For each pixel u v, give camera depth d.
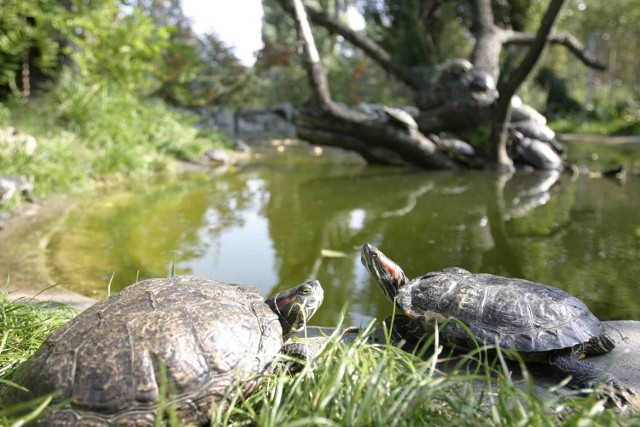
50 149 1.26
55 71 1.66
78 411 0.29
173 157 1.83
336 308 0.59
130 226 0.96
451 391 0.35
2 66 1.54
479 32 2.06
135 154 1.54
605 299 0.60
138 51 1.78
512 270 0.70
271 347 0.35
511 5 2.49
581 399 0.32
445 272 0.47
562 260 0.74
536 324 0.39
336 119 1.71
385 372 0.33
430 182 1.44
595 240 0.84
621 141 2.82
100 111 1.54
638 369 0.40
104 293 0.63
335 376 0.31
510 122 1.82
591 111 3.93
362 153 1.81
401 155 1.76
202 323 0.33
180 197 1.24
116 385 0.30
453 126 1.79
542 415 0.28
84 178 1.29
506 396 0.31
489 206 1.11
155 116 1.97
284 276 0.70
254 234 0.91
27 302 0.53
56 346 0.32
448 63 1.83
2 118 1.29
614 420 0.29
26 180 1.09
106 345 0.31
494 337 0.38
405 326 0.44
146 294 0.35
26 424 0.29
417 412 0.30
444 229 0.92
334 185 1.41
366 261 0.48
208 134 2.32
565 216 1.01
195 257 0.77
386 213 1.05
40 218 0.99
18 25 1.51
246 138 3.06
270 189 1.36
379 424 0.28
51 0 1.58
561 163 1.70
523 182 1.43
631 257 0.75
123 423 0.29
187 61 2.81
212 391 0.31
